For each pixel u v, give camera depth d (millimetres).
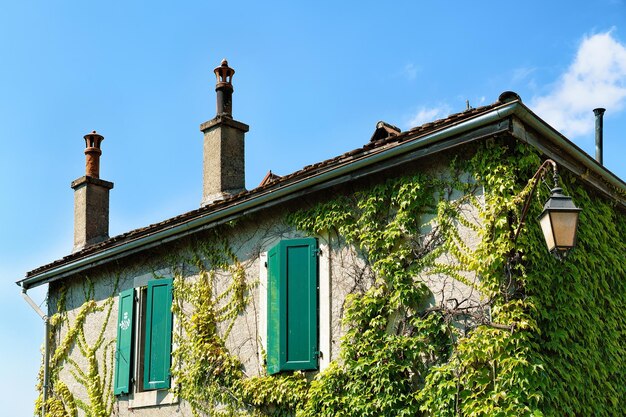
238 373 11680
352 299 10250
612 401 9961
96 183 16891
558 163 9992
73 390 14375
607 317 10547
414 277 9922
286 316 10953
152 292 13125
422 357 9648
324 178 10492
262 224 11883
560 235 7957
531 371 8703
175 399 12414
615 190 11180
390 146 9883
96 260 13969
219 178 14305
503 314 9008
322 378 10312
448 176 9891
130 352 13289
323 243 10977
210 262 12508
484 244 9281
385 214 10375
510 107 8922
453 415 9039
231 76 15102
